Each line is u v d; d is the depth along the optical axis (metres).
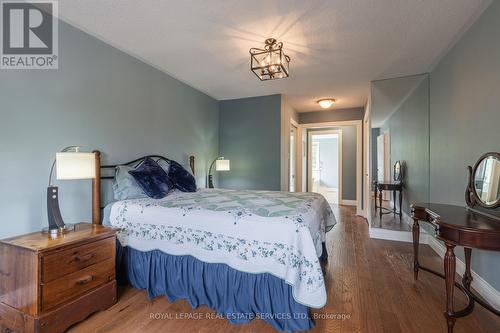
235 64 3.07
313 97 4.48
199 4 1.92
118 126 2.67
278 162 4.27
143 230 2.12
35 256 1.45
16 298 1.52
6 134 1.82
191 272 1.93
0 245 1.59
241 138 4.54
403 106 3.68
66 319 1.56
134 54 2.80
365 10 1.98
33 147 1.96
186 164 3.76
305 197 2.53
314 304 1.53
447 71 2.71
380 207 3.79
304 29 2.26
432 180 3.15
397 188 3.81
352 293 2.06
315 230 1.90
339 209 6.13
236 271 1.78
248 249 1.74
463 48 2.33
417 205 2.31
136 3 1.92
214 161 4.52
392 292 2.07
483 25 1.99
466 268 1.93
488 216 1.77
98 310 1.77
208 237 1.87
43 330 1.45
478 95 2.08
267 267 1.67
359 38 2.41
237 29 2.27
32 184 1.95
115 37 2.43
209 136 4.39
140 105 2.95
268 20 2.13
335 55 2.78
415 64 3.01
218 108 4.70
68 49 2.20
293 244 1.62
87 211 2.35
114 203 2.32
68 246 1.59
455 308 1.85
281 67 2.46
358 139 5.23
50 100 2.07
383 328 1.61
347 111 5.31
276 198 2.45
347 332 1.58
